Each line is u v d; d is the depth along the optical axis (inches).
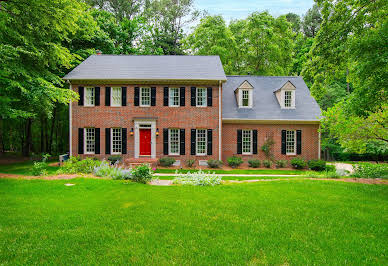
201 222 239.1
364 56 365.4
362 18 438.6
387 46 343.9
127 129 757.3
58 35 565.0
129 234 211.5
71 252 180.9
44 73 583.8
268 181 443.2
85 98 755.4
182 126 757.9
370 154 1016.9
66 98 597.3
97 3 1299.2
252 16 1163.3
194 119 759.1
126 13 1387.8
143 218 247.9
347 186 390.6
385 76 343.9
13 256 174.2
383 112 448.8
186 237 206.1
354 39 397.1
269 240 201.6
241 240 201.6
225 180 494.6
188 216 254.4
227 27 1242.0
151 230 219.9
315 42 501.4
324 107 1162.0
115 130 764.0
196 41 1200.2
